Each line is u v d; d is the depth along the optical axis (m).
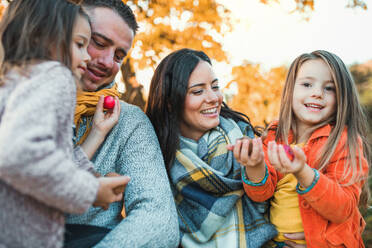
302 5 4.52
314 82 1.71
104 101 1.46
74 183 0.95
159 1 3.70
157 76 1.84
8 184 0.94
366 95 7.00
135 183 1.42
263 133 1.90
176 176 1.70
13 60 1.04
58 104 0.97
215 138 1.78
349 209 1.46
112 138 1.48
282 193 1.65
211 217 1.61
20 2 1.15
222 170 1.74
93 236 1.28
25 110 0.89
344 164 1.57
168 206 1.38
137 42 3.66
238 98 4.48
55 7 1.15
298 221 1.60
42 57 1.08
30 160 0.85
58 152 0.93
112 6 1.52
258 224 1.64
